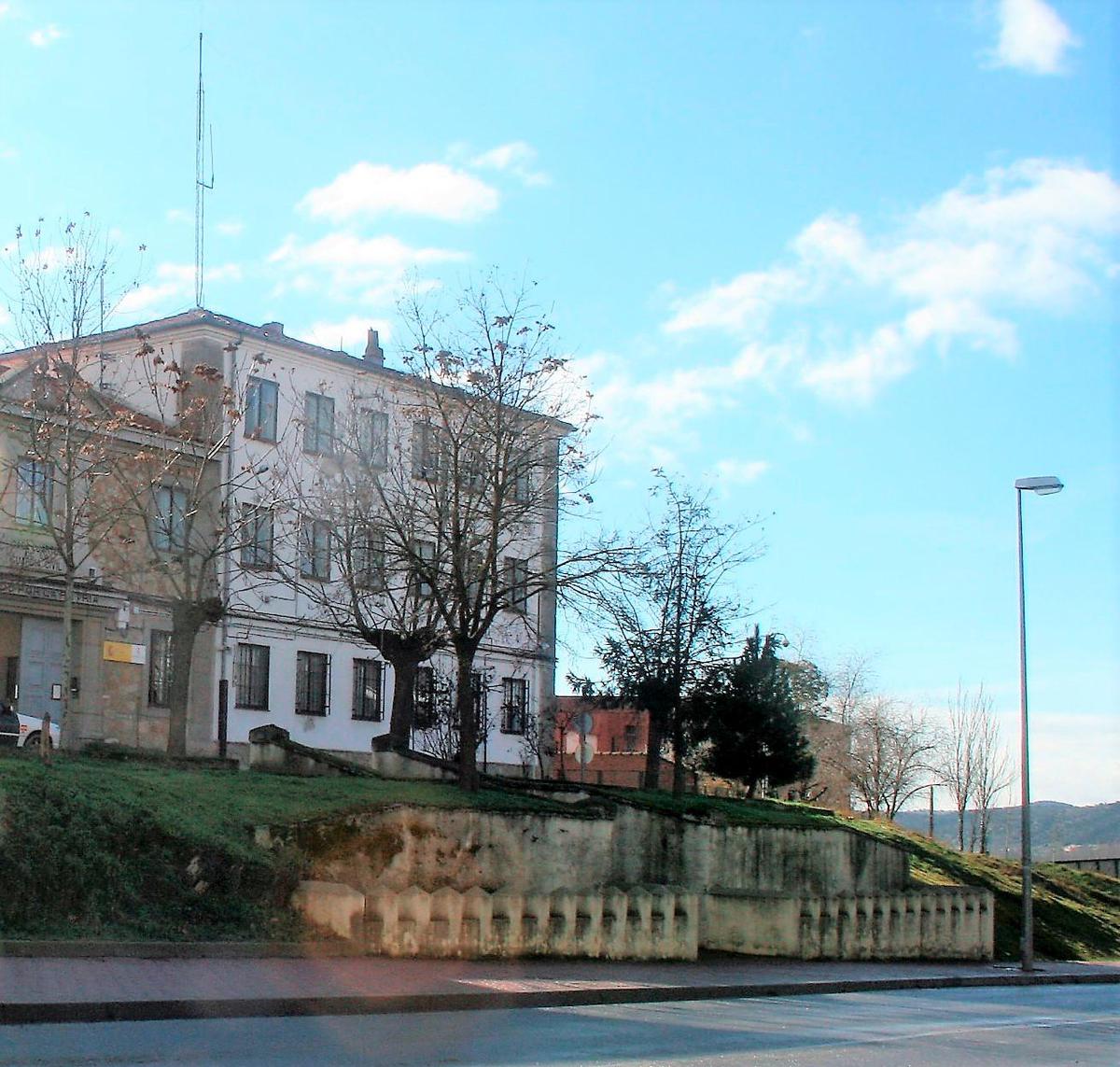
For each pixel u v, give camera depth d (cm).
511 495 3200
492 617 2992
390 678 4559
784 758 4381
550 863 2667
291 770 3081
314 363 4388
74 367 2928
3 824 1862
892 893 3212
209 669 3988
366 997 1620
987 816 7544
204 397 3431
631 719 5544
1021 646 3416
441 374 3178
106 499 3209
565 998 1841
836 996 2292
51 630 3588
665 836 3022
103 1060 1104
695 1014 1792
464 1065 1175
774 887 3231
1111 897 5162
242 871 2055
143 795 2172
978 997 2466
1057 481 3412
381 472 3512
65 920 1833
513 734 4934
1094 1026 1916
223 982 1638
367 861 2333
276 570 3750
